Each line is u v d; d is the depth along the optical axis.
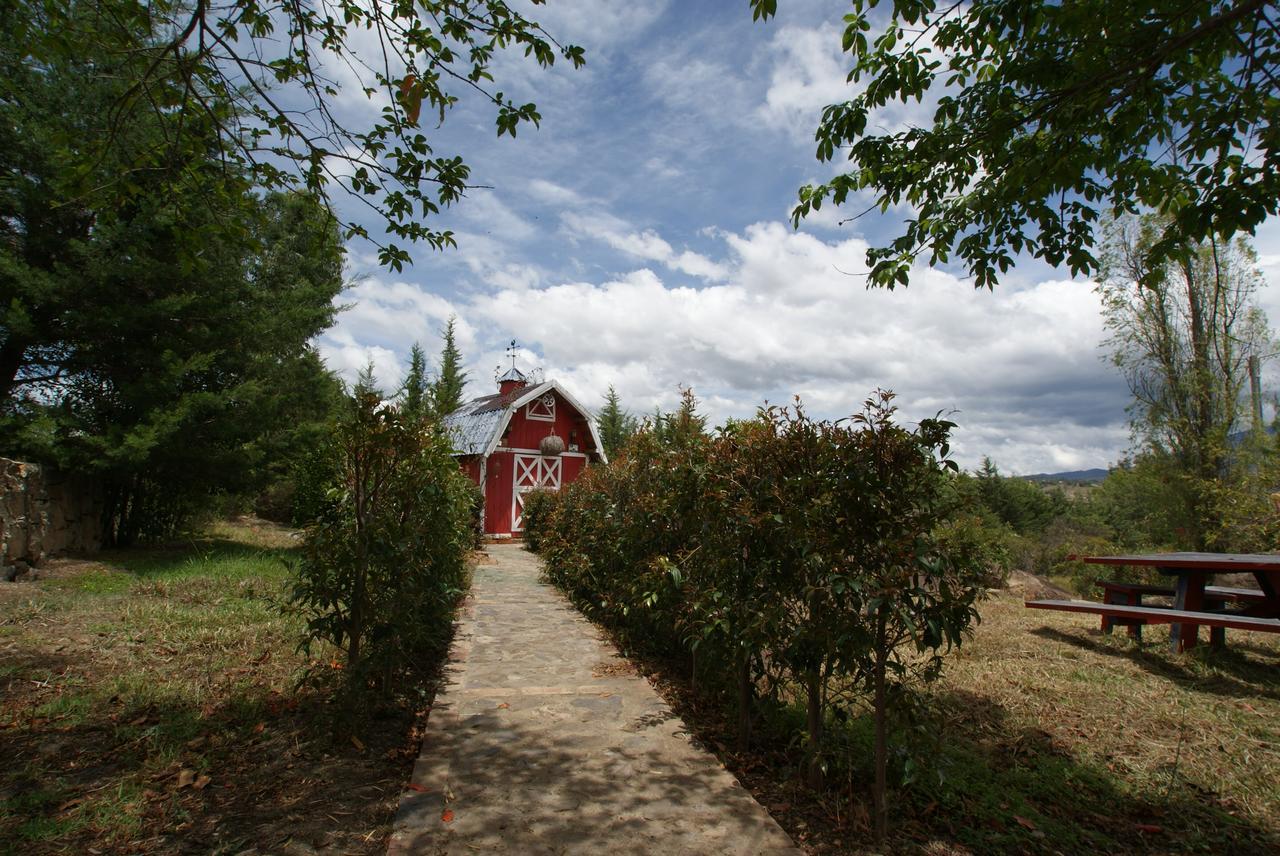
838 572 2.95
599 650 6.13
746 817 3.03
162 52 3.85
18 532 8.51
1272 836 3.29
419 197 4.80
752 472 3.64
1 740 3.71
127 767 3.44
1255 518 12.91
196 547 12.09
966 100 4.54
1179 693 5.59
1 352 10.55
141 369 10.87
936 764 3.06
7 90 8.45
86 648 5.41
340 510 4.63
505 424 18.25
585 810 3.07
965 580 3.00
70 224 10.41
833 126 4.87
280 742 3.79
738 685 4.33
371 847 2.77
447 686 4.98
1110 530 19.45
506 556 14.45
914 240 5.18
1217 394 15.08
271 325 12.28
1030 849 3.03
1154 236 15.13
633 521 5.66
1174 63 3.92
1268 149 3.55
